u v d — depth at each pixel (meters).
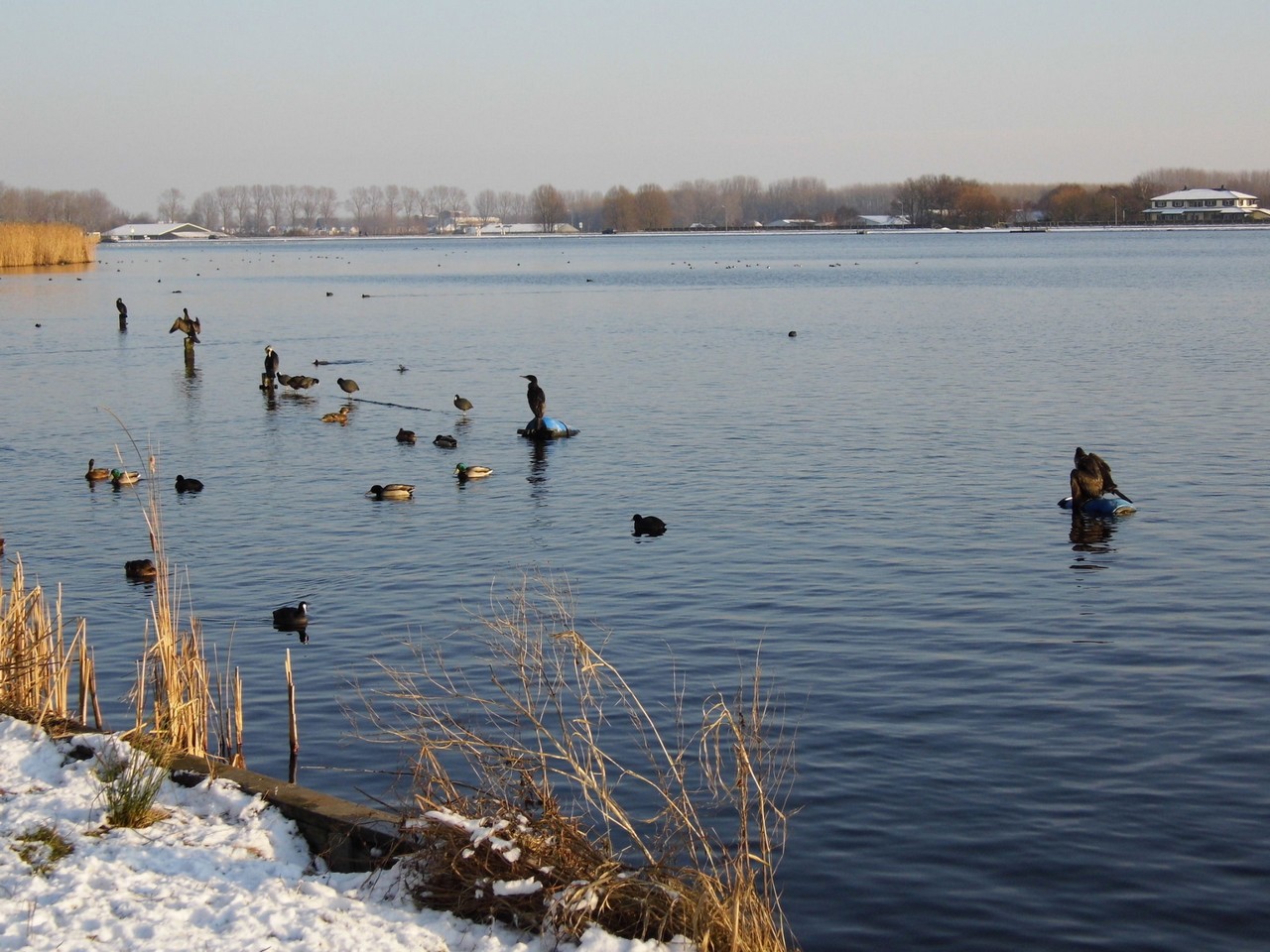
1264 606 18.12
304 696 15.30
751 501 25.52
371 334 64.50
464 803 9.21
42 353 55.56
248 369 50.22
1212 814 11.93
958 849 11.31
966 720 14.24
